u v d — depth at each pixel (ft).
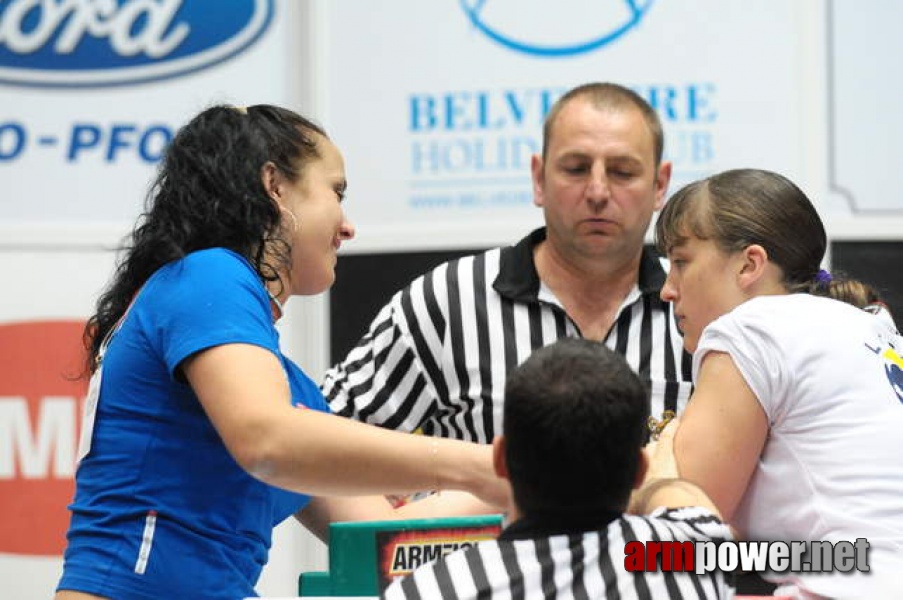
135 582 22.62
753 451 23.58
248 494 23.80
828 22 45.98
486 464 21.74
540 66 46.21
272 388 21.80
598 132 32.60
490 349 34.06
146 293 23.72
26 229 47.32
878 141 46.01
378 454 21.54
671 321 34.04
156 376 23.20
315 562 46.98
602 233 32.65
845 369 23.58
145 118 47.44
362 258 46.80
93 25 47.39
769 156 45.91
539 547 18.52
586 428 18.48
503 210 46.24
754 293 25.59
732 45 45.93
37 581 47.01
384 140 46.68
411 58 46.55
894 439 23.15
